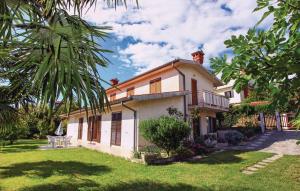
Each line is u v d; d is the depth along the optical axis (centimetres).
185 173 874
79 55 409
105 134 1614
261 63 185
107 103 421
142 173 902
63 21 432
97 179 823
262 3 192
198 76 1856
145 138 1193
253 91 203
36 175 905
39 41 398
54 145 2038
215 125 2030
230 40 194
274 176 803
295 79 176
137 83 2038
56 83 358
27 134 2931
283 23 187
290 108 192
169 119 1201
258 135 1886
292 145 1396
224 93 2712
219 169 919
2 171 993
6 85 566
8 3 434
